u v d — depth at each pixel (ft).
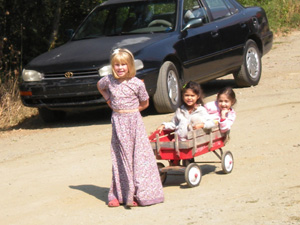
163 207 21.31
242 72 44.50
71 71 36.83
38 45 52.19
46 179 26.99
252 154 27.40
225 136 24.63
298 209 19.53
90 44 39.09
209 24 42.16
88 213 21.63
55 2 50.93
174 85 38.29
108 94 22.21
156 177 21.81
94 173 27.27
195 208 20.76
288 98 39.14
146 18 40.86
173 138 24.44
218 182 23.66
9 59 50.52
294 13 82.07
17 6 49.37
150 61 36.78
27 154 32.68
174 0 40.91
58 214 21.93
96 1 52.85
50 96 37.40
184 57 39.19
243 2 81.92
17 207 23.35
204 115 23.56
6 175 28.53
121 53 21.30
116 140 21.80
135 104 21.61
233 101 24.30
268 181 23.03
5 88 45.70
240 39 44.24
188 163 24.09
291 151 27.12
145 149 21.63
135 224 19.84
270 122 33.27
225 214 19.81
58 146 33.68
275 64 55.52
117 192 22.00
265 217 19.12
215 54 41.78
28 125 41.55
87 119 41.06
